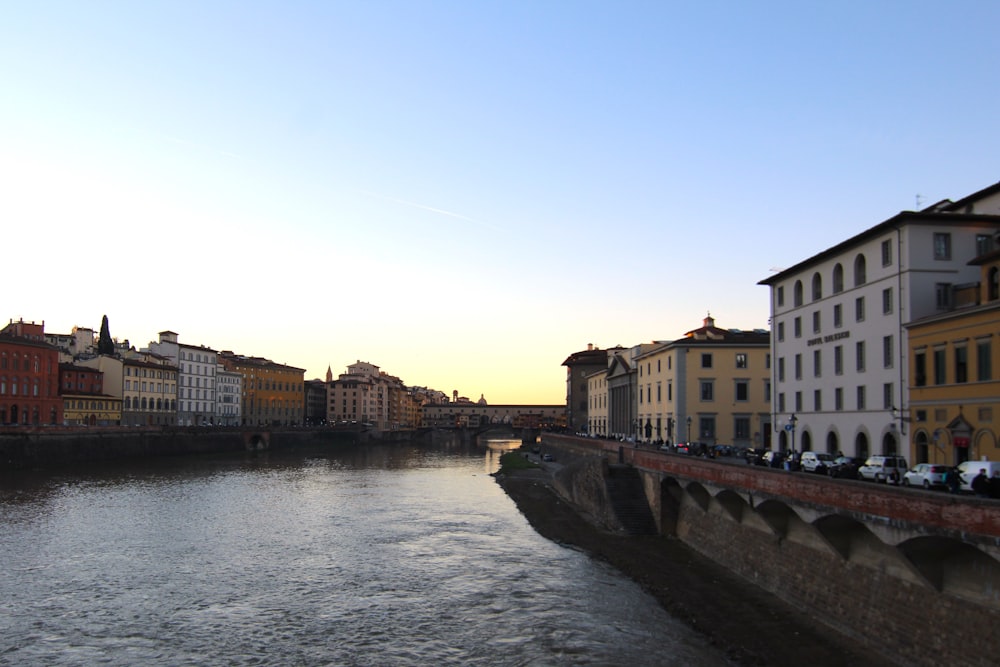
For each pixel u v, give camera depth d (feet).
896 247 193.88
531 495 323.78
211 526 235.40
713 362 340.18
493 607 148.25
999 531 88.89
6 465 388.16
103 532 220.84
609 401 502.79
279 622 139.64
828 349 227.81
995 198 203.82
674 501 216.74
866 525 114.83
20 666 117.60
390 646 127.03
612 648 124.36
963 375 165.27
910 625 109.70
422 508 285.64
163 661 120.16
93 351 630.33
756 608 140.87
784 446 258.78
